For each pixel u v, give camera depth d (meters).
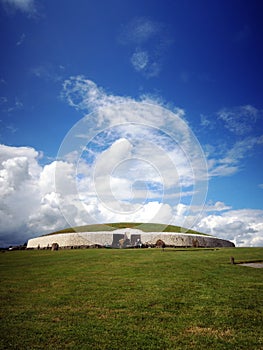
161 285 11.40
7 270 16.47
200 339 6.57
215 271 14.29
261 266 15.95
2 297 10.23
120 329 7.14
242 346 6.21
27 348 6.15
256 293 10.13
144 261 17.84
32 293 10.77
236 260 18.08
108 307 8.84
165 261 17.70
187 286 11.19
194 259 18.55
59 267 16.72
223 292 10.29
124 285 11.58
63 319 7.88
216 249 26.17
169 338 6.63
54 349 6.11
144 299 9.55
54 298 9.98
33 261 20.05
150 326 7.32
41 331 7.05
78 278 13.27
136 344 6.33
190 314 8.13
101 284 11.88
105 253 22.70
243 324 7.41
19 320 7.83
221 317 7.88
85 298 9.86
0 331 7.09
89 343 6.39
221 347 6.18
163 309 8.57
